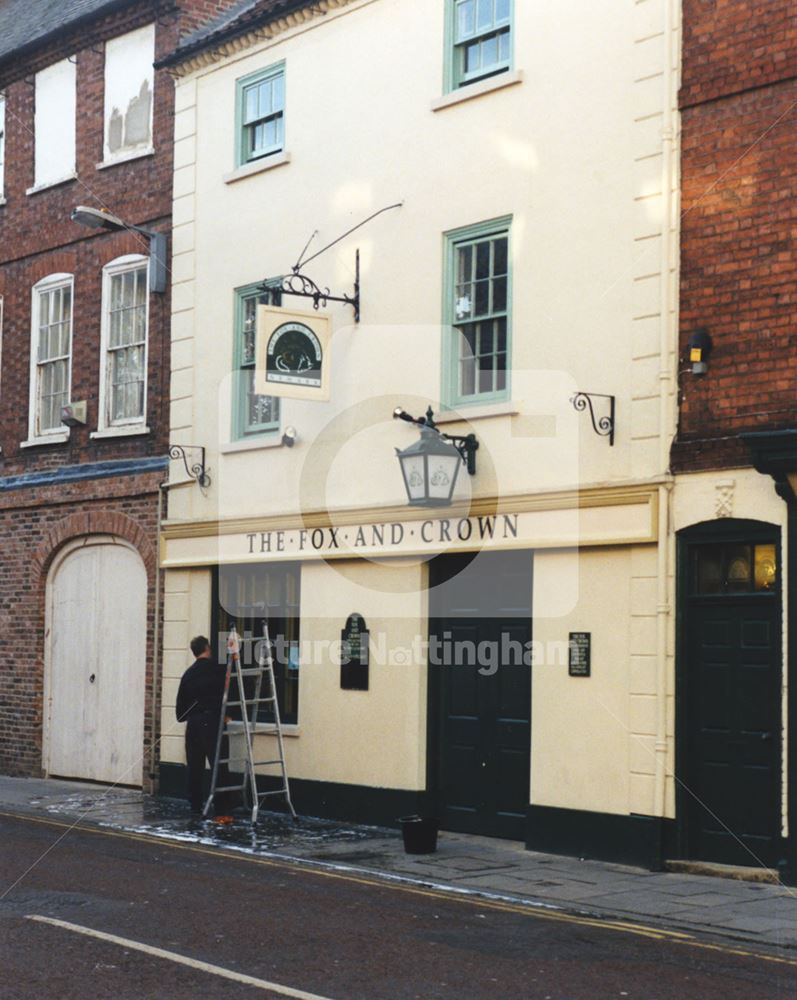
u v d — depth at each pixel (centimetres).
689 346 1202
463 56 1452
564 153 1326
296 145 1623
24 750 1950
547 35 1351
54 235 1983
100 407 1880
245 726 1461
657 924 971
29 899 994
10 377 2044
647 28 1262
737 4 1200
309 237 1595
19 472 2009
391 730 1448
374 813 1454
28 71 2055
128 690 1811
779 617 1131
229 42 1712
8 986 737
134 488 1806
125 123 1898
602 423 1265
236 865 1198
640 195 1257
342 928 918
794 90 1159
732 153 1198
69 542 1920
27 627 1964
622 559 1248
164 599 1758
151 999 718
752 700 1162
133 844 1317
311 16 1606
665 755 1195
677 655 1200
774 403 1152
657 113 1248
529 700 1357
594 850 1241
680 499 1208
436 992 750
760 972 823
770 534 1143
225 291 1709
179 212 1786
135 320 1853
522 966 820
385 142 1511
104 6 1894
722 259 1197
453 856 1261
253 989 743
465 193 1420
